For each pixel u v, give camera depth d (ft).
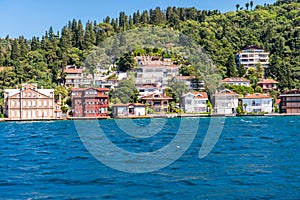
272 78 629.10
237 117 449.89
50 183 91.35
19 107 472.03
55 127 329.52
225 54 604.08
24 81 563.89
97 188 86.43
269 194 80.53
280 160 120.16
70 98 475.31
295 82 606.55
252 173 100.37
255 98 495.00
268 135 217.36
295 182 90.07
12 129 314.35
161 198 78.64
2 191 84.33
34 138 217.36
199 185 88.33
